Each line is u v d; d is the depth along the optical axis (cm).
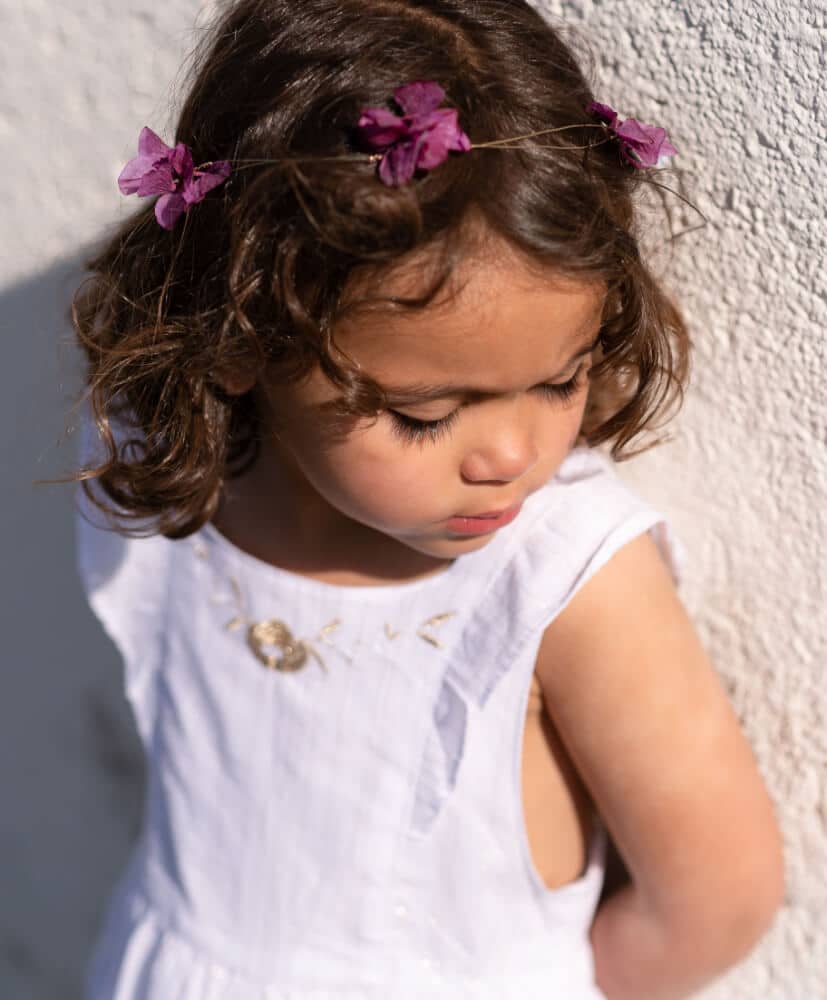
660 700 79
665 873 83
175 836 95
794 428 80
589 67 78
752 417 82
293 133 65
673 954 86
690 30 74
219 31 76
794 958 94
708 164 77
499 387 65
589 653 79
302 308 65
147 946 96
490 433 67
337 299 63
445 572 81
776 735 89
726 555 87
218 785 92
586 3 78
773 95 72
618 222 67
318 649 86
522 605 79
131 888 101
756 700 90
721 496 86
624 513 79
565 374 67
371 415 66
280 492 84
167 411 79
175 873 95
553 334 64
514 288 62
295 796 89
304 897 90
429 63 64
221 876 92
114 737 129
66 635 127
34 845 141
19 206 108
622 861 97
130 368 79
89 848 136
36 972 145
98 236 105
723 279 79
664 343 77
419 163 60
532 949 89
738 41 72
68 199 106
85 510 97
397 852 87
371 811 87
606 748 81
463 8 68
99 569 96
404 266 61
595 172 66
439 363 63
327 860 89
